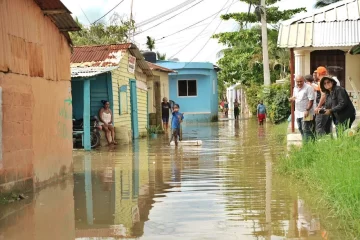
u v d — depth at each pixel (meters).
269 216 6.62
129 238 5.78
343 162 7.70
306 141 11.23
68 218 6.84
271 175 10.02
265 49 29.25
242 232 5.89
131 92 21.64
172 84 38.03
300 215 6.59
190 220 6.52
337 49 17.80
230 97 66.88
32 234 6.05
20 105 8.55
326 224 6.09
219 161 12.70
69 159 10.98
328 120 11.16
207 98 38.16
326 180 7.58
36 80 9.28
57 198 8.26
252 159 12.88
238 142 18.34
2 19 8.00
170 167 11.89
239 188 8.70
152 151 15.88
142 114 23.47
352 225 5.94
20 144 8.51
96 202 7.88
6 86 8.06
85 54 19.58
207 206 7.34
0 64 7.82
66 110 10.91
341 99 10.33
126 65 20.61
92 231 6.14
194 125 33.12
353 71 18.52
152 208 7.32
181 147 17.00
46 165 9.63
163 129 27.16
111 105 18.70
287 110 28.20
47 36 9.95
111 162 13.24
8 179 8.07
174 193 8.45
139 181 9.88
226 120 40.25
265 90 29.33
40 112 9.42
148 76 24.73
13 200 8.02
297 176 9.34
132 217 6.80
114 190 8.93
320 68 11.05
